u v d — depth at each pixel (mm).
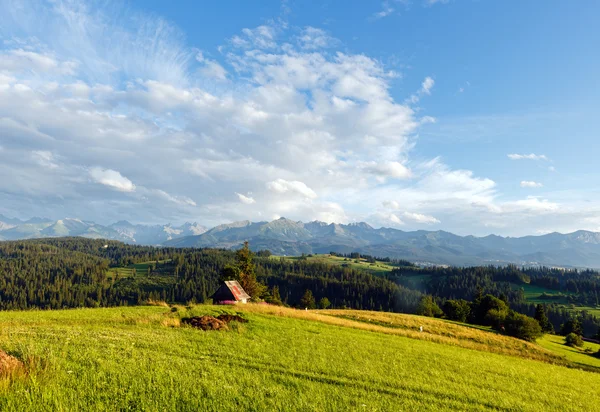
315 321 43250
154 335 21031
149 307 37312
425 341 43719
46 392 9617
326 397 13883
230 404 11211
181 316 31000
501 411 16797
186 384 12281
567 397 23047
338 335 34594
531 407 18266
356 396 14734
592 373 42812
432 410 14719
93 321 25438
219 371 14797
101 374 11664
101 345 15859
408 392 16984
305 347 25266
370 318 63625
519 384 24672
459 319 109562
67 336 16812
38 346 13625
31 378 10195
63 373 11195
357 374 18906
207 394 11727
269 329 31000
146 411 9672
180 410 10219
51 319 25141
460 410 15617
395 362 25000
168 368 13844
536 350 56562
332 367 19688
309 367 18844
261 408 11445
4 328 18578
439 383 20469
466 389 19906
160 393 11062
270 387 13906
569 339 92812
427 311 131125
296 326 35656
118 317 27781
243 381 14086
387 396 15633
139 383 11547
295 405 12227
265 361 18703
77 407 9109
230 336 24859
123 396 10375
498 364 33469
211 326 27438
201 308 36656
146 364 13836
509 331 73062
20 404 8773
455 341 47562
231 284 58344
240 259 83062
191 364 15250
